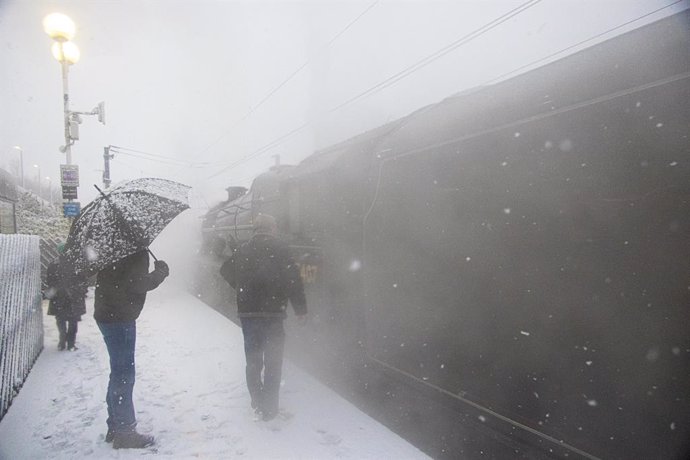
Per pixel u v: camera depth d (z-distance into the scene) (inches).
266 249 133.8
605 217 80.7
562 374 87.8
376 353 151.2
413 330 132.6
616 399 78.4
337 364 173.8
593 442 82.0
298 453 113.5
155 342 222.1
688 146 69.7
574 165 86.5
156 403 145.7
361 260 159.9
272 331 132.3
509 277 99.9
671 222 71.3
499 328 102.4
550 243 90.6
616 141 79.7
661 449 71.4
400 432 135.1
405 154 136.6
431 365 124.9
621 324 77.6
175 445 118.3
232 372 174.4
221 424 130.5
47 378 174.6
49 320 305.9
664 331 71.5
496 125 104.1
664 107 73.4
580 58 93.5
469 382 111.1
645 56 78.4
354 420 133.3
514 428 97.8
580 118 86.2
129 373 118.6
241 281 134.3
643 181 75.2
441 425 119.6
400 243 138.6
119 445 116.3
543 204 92.3
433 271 124.3
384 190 147.1
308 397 152.0
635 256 75.9
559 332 88.6
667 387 70.9
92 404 147.7
